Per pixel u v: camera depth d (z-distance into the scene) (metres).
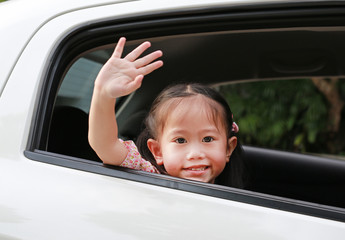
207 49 2.52
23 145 1.73
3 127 1.76
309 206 1.59
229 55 2.64
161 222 1.57
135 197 1.62
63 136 1.94
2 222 1.61
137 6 1.89
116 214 1.59
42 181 1.67
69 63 1.87
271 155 3.12
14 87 1.80
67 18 1.90
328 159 3.11
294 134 6.88
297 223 1.55
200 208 1.59
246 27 1.94
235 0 1.87
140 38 1.96
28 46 1.86
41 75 1.80
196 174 2.05
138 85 1.64
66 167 1.70
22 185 1.67
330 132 6.93
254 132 6.75
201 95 2.08
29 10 1.96
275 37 2.39
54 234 1.57
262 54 2.68
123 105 2.53
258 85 6.65
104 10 1.90
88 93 2.03
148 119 2.14
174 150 2.06
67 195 1.63
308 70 2.82
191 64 2.61
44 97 1.78
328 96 6.79
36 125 1.75
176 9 1.88
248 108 6.68
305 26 1.94
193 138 2.05
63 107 1.93
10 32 1.91
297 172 3.10
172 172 2.07
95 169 1.70
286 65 2.81
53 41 1.85
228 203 1.60
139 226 1.56
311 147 6.99
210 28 1.94
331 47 2.58
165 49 2.39
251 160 3.13
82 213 1.60
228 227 1.55
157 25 1.91
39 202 1.63
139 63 1.69
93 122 1.74
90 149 2.07
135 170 1.71
